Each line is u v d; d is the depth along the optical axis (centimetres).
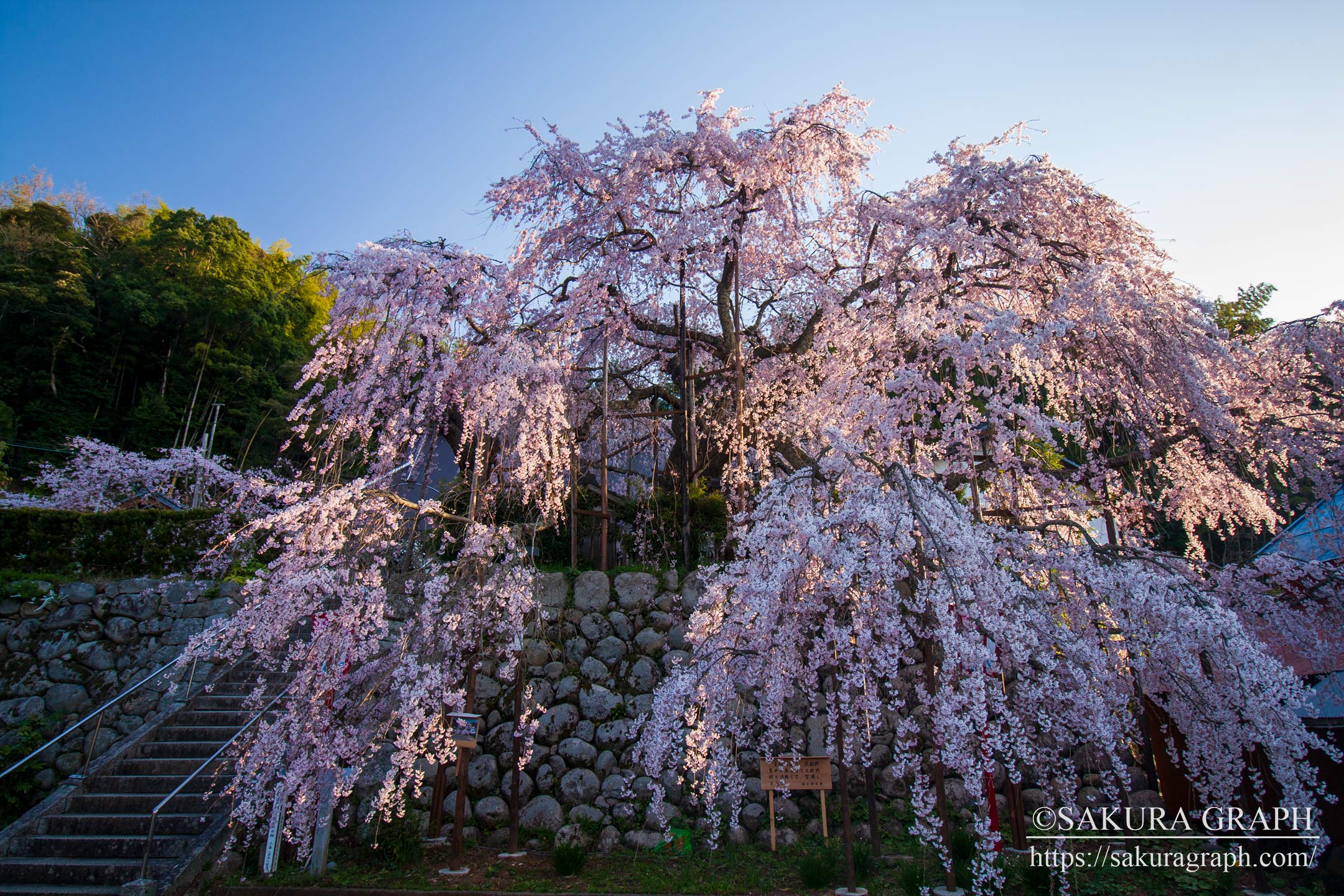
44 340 1919
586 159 777
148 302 1983
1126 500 645
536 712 650
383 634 499
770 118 800
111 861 509
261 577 490
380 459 666
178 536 864
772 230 826
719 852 549
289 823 468
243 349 2167
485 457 678
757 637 408
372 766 607
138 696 705
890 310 633
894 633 371
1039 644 388
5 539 831
